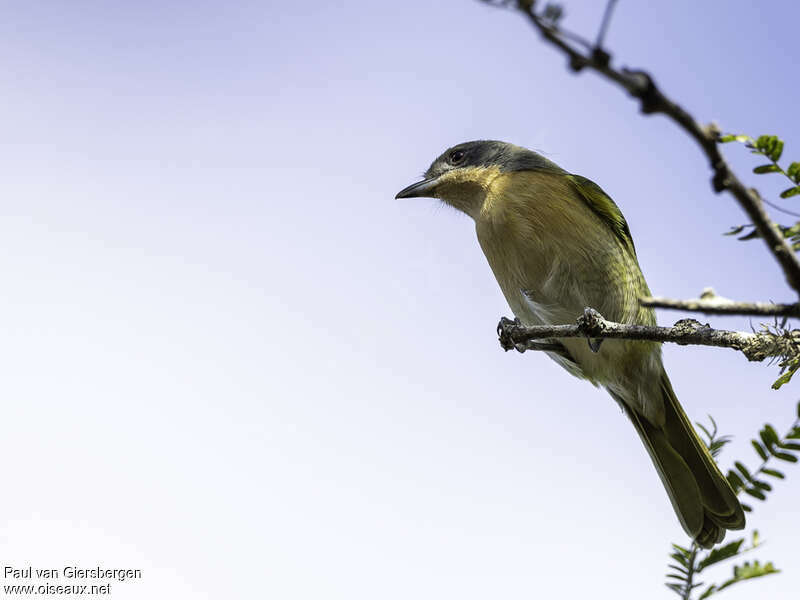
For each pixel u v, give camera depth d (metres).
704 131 2.93
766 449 5.98
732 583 5.41
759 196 3.26
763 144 4.80
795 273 3.32
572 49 2.59
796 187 4.87
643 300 3.98
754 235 4.92
